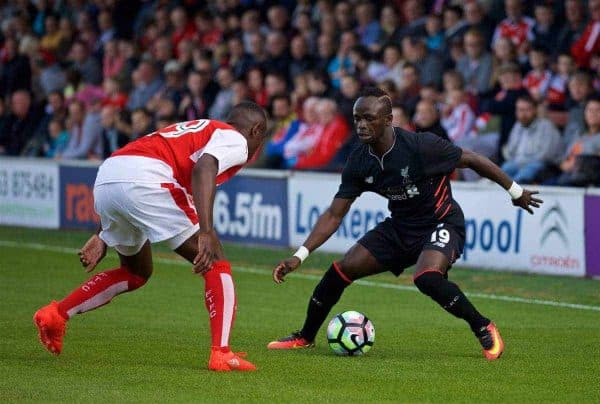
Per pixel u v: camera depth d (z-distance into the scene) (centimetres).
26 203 6075
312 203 4781
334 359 2531
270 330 2997
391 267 2645
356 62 5578
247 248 4984
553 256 4134
